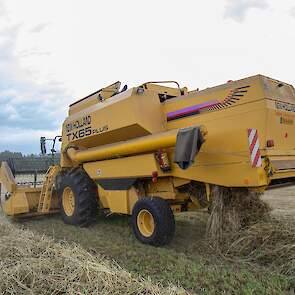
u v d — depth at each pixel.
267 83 5.09
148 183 6.43
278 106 5.16
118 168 6.53
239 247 4.72
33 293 3.16
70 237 6.24
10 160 10.02
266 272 4.05
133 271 4.22
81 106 8.13
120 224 7.37
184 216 7.79
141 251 5.15
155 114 6.30
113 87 7.57
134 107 6.14
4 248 4.35
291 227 4.81
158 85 6.87
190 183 5.71
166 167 5.67
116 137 6.77
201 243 5.42
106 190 6.95
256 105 5.02
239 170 4.79
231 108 5.29
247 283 3.71
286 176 5.17
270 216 5.50
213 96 5.55
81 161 7.57
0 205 9.96
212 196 5.36
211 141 5.17
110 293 3.14
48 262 3.81
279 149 5.14
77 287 3.23
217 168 5.07
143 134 6.22
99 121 7.01
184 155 4.83
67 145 8.10
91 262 3.77
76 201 7.28
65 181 7.66
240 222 5.12
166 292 3.26
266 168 4.81
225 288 3.65
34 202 8.52
